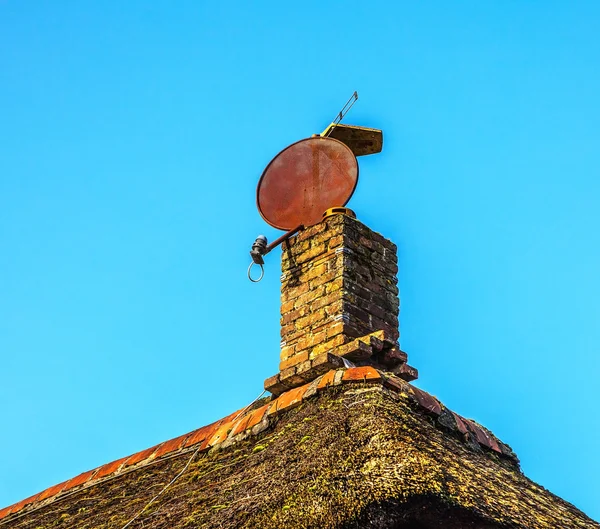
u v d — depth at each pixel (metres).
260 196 10.60
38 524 9.66
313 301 9.59
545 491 8.09
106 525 8.46
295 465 7.10
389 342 9.09
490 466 7.89
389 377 8.13
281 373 8.95
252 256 10.01
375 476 6.35
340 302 9.34
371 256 9.94
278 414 8.51
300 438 7.56
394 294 9.95
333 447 6.98
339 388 8.09
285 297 9.89
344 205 10.13
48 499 10.36
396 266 10.17
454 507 6.18
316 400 8.20
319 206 10.26
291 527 6.40
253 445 8.38
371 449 6.71
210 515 7.17
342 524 6.19
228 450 8.63
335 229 9.82
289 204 10.43
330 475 6.62
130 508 8.63
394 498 6.09
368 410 7.36
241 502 7.03
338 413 7.55
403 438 6.81
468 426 8.54
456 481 6.52
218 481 8.00
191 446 9.38
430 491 6.13
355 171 10.20
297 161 10.59
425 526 6.22
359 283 9.62
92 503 9.51
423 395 8.29
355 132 10.99
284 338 9.64
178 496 8.23
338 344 9.13
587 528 7.46
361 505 6.17
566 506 7.95
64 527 9.17
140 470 9.66
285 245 10.17
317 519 6.32
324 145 10.52
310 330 9.45
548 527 6.82
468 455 7.76
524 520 6.65
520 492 7.42
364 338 9.09
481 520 6.28
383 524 6.14
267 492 6.91
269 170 10.66
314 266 9.81
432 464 6.52
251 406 9.28
